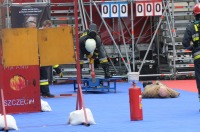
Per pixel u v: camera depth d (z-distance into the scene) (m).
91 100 32.19
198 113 23.98
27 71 26.02
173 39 48.41
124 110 26.09
